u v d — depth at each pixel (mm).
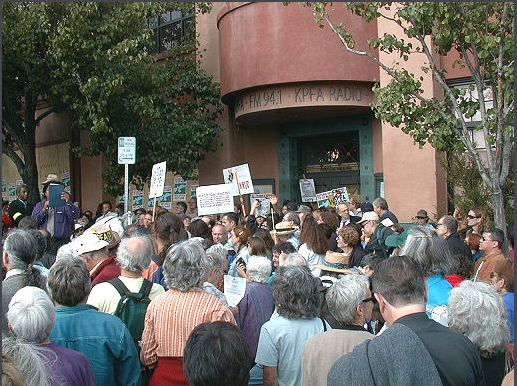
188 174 15141
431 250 4348
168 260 4109
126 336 3867
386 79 12500
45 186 10336
